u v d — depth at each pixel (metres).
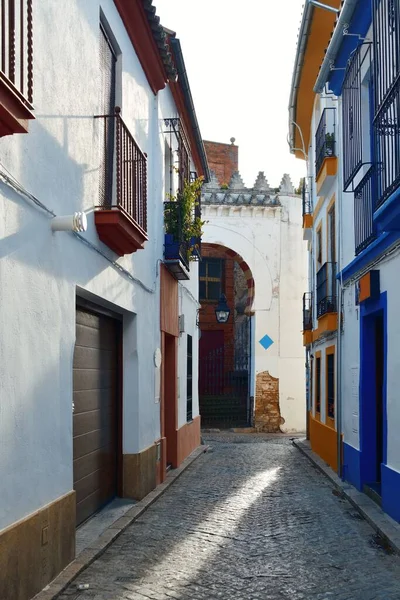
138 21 9.56
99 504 9.05
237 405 27.34
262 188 26.20
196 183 13.82
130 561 6.83
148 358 11.09
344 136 11.16
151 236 11.46
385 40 7.52
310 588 6.00
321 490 11.44
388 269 8.83
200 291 29.81
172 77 11.87
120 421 10.10
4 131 4.70
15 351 5.24
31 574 5.43
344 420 12.27
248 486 11.94
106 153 8.36
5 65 4.75
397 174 7.08
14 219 5.23
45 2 5.97
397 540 7.35
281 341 25.81
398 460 8.23
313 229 18.19
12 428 5.16
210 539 7.82
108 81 8.77
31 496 5.54
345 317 12.24
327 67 11.72
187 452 16.45
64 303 6.50
